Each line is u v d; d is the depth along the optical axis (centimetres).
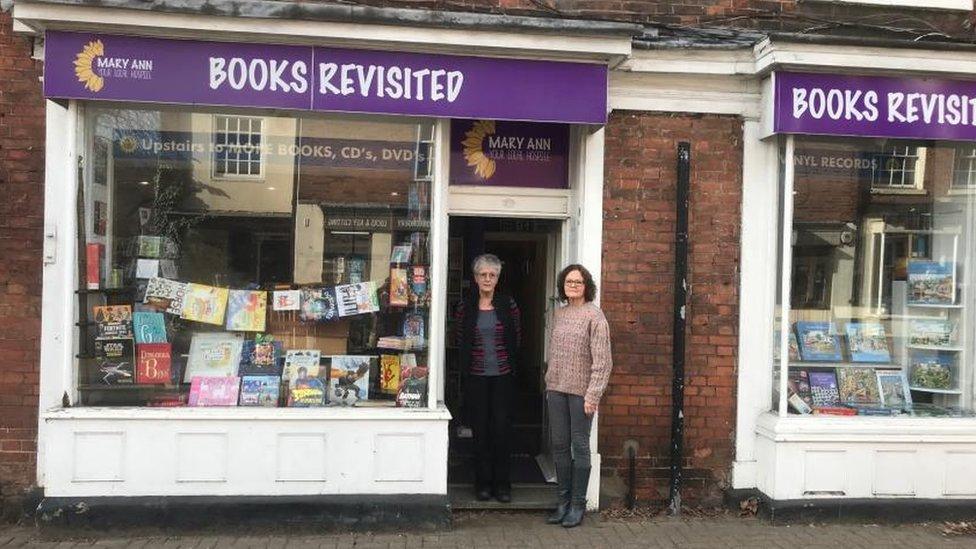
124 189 516
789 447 535
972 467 547
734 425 568
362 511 499
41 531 479
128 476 487
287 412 498
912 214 582
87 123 509
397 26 481
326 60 492
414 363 528
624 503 560
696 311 565
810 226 571
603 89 514
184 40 482
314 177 532
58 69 472
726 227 567
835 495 538
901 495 541
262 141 528
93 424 484
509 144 571
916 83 536
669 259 563
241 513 491
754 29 568
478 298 566
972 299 588
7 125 512
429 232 532
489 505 546
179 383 514
